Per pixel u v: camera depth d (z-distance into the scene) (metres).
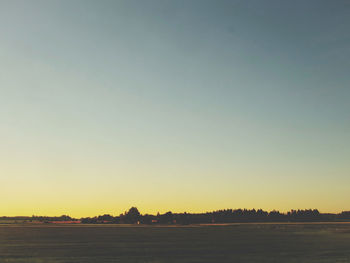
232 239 88.19
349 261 45.69
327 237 95.00
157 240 85.00
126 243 75.62
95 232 133.38
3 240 86.81
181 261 46.69
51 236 104.50
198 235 109.00
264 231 138.00
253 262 45.50
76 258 49.72
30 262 45.94
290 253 55.25
